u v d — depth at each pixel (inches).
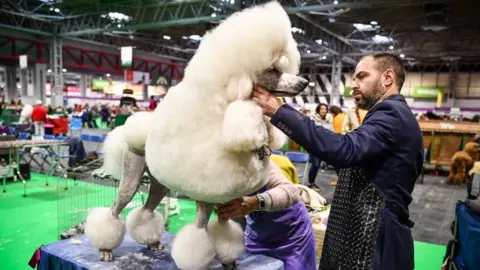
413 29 712.4
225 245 66.9
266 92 56.5
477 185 120.0
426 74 1197.7
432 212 228.2
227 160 54.8
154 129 59.6
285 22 57.4
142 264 74.3
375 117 59.9
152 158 59.9
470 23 651.5
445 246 171.0
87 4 609.9
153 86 956.6
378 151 57.4
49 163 314.0
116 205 75.7
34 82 805.2
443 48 918.4
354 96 68.9
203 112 55.6
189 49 1000.2
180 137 56.0
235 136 50.8
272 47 55.0
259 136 52.1
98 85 1027.9
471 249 109.8
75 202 201.9
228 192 56.0
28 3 634.2
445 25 536.7
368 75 66.1
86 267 72.7
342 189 65.6
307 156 225.8
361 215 60.0
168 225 175.2
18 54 772.6
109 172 80.1
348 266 60.8
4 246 159.3
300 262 83.4
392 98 63.4
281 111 55.4
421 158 62.1
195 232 64.1
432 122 393.4
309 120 56.0
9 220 190.9
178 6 547.5
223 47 55.3
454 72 1151.0
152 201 80.1
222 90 55.3
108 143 79.8
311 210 139.3
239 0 460.1
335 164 56.2
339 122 299.6
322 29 706.8
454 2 515.8
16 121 554.9
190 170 55.2
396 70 65.1
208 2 486.9
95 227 74.9
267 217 84.3
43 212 203.0
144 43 1000.9
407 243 60.0
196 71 56.7
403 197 60.2
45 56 821.2
